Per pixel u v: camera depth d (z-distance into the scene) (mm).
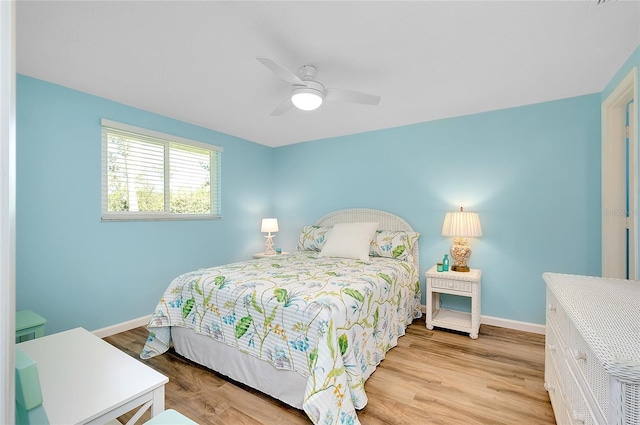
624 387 697
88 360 1276
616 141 2344
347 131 3766
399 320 2617
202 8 1467
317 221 4117
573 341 1157
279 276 2213
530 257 2781
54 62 2016
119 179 2844
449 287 2746
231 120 3314
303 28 1625
